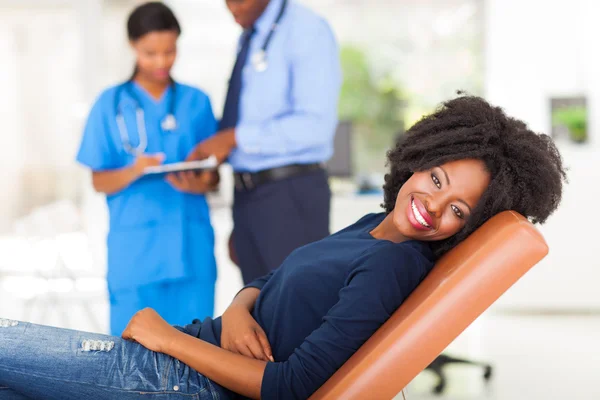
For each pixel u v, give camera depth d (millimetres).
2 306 4988
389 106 11055
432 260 1450
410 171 1519
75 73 6016
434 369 3111
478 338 4109
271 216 2770
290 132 2709
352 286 1326
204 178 2789
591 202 4625
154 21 2680
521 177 1410
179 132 2795
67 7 5914
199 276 2818
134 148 2754
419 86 10977
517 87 5547
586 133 5207
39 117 6074
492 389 3084
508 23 5551
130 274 2732
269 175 2754
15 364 1319
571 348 3832
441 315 1234
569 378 3232
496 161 1403
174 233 2756
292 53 2748
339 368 1317
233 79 2850
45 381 1324
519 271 1244
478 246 1273
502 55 5570
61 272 3990
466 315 1240
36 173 6129
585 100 5227
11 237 6055
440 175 1403
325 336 1310
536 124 5504
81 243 5391
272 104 2771
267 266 2803
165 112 2781
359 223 1623
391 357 1232
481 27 10297
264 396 1313
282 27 2756
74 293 3996
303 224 2770
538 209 1440
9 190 6125
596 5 5430
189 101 2830
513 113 5547
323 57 2750
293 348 1411
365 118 11055
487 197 1396
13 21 5953
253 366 1338
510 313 4848
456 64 10812
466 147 1408
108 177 2748
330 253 1461
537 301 4719
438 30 10727
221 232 5348
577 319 4633
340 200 4414
